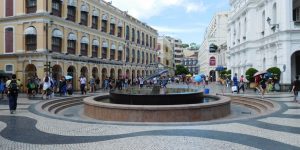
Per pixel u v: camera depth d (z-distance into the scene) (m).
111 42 45.62
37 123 11.41
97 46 41.00
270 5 32.75
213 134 9.34
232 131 9.77
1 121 11.87
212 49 84.62
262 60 36.50
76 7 35.78
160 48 88.81
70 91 26.22
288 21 28.83
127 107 12.73
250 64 38.91
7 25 31.62
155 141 8.45
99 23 41.41
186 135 9.21
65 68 33.50
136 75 56.59
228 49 53.66
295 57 32.41
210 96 19.23
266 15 34.09
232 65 49.06
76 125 11.02
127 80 42.56
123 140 8.62
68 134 9.49
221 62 76.12
